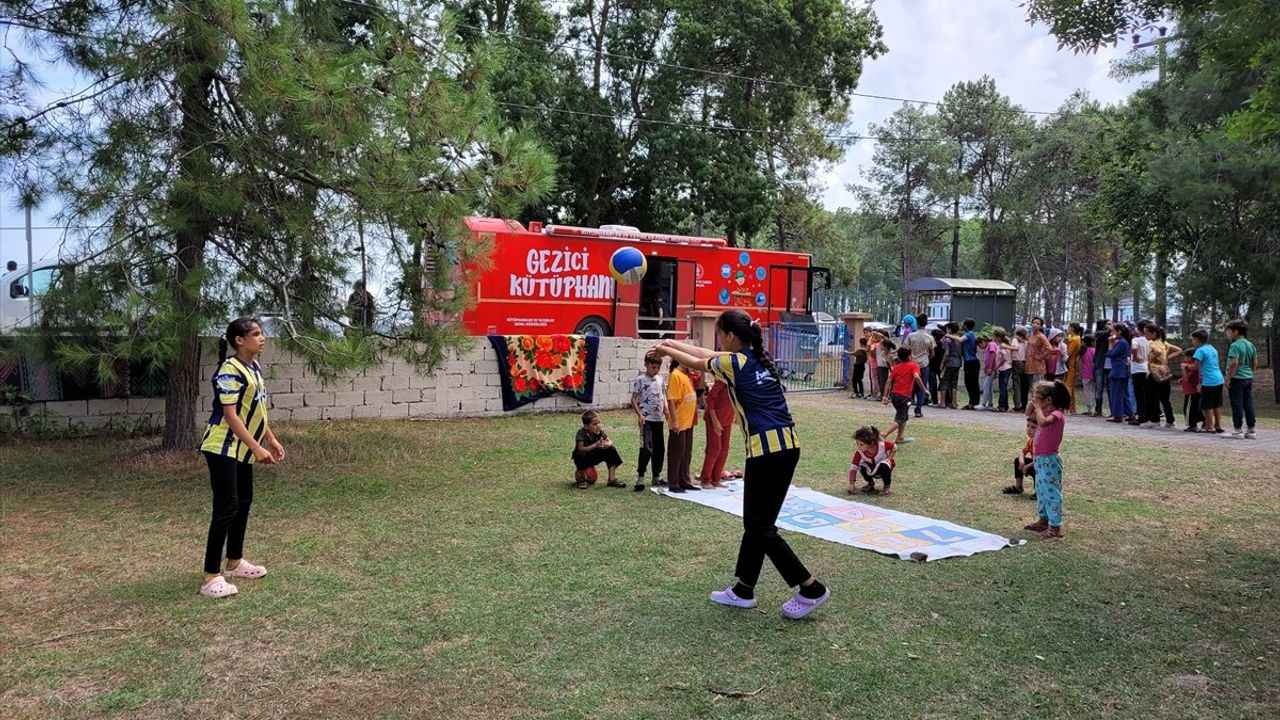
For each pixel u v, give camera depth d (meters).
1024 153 47.97
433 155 7.97
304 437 10.63
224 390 5.08
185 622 4.64
